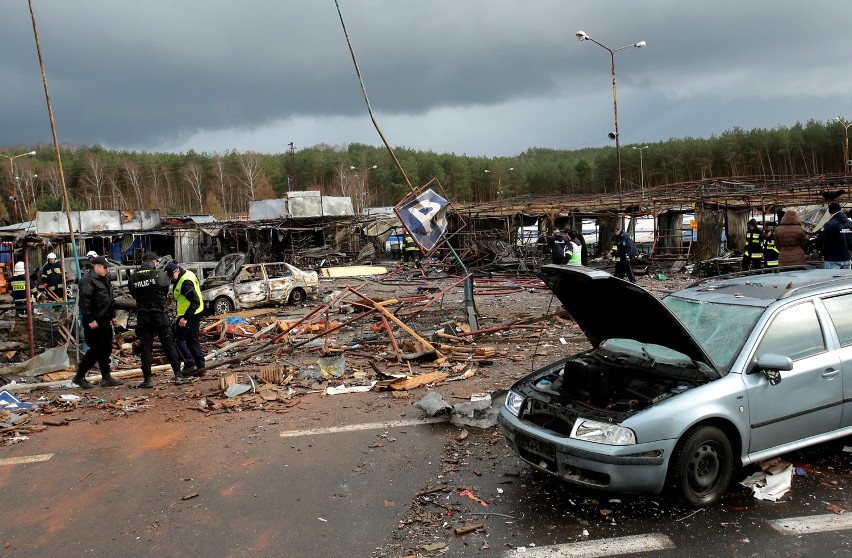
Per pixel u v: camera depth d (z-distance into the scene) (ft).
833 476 16.01
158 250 112.06
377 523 14.82
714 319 17.01
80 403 26.55
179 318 30.27
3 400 26.66
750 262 58.03
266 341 39.68
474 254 95.40
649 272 77.87
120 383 29.81
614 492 14.70
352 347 35.88
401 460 18.67
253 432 21.86
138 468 19.02
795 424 15.62
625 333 17.51
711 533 13.51
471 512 15.10
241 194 274.77
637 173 261.85
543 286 65.72
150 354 29.22
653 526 13.96
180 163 282.15
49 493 17.52
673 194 83.20
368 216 123.44
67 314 37.88
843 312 16.97
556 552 13.08
